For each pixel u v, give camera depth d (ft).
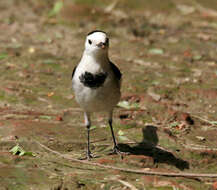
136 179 29.17
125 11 72.64
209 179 29.58
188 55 55.83
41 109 40.70
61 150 33.71
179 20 69.56
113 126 37.86
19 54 55.21
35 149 33.40
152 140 35.37
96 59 30.63
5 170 29.60
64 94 44.32
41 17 70.18
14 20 68.23
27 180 28.27
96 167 30.91
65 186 27.78
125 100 42.80
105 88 30.96
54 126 37.27
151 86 46.14
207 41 61.11
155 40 61.52
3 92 43.98
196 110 41.27
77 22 67.15
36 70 50.31
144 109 40.93
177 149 33.83
